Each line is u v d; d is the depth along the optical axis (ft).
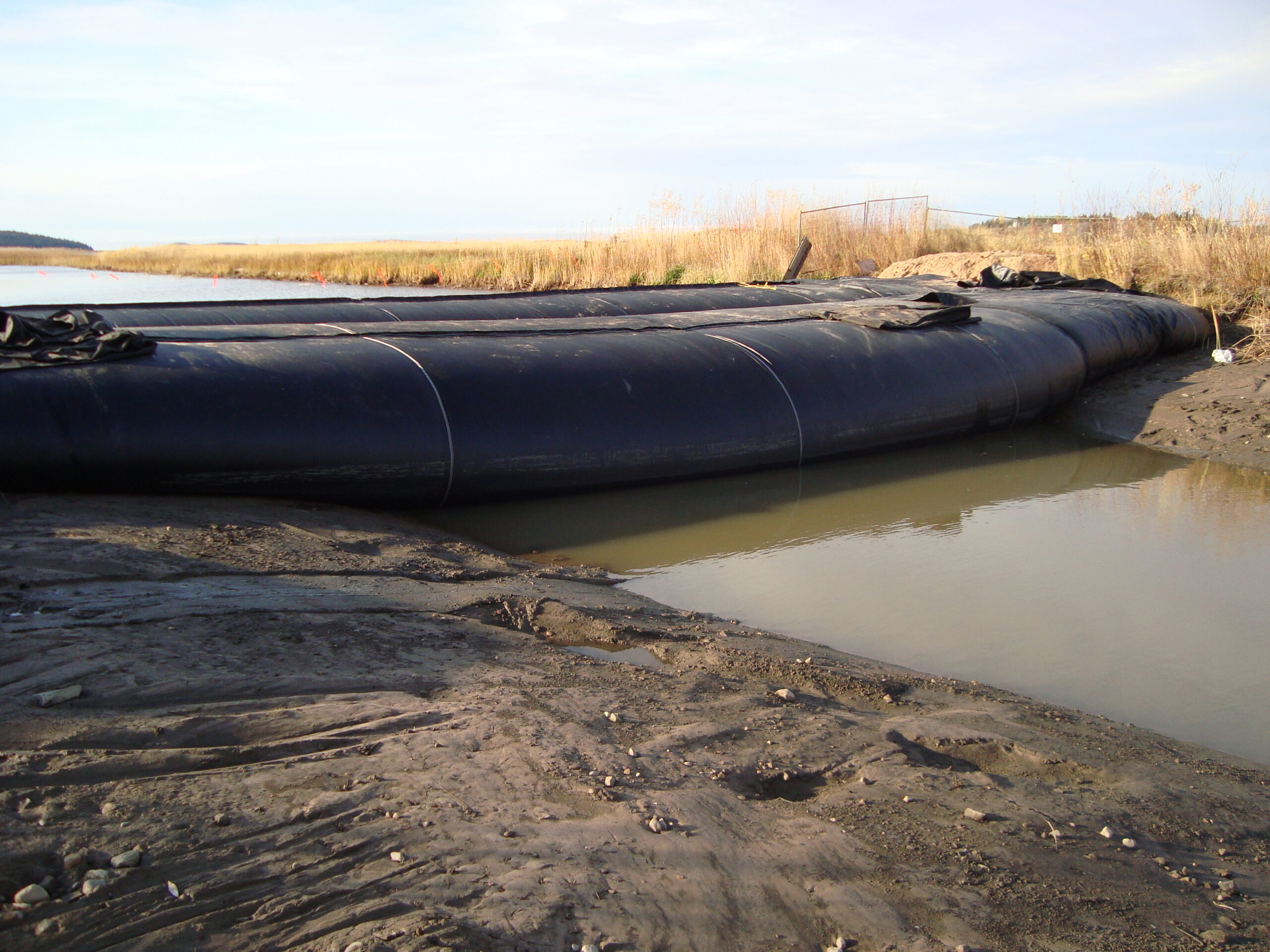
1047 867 9.30
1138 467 29.60
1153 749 12.56
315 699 11.52
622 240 83.71
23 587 13.74
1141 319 39.24
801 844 9.36
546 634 15.53
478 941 7.31
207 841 8.33
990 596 18.89
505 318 38.86
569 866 8.50
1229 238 45.50
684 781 10.46
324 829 8.70
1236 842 10.25
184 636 12.80
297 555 17.35
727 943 7.75
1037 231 70.13
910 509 25.23
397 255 160.04
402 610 15.30
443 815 9.12
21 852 7.86
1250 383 34.94
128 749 9.75
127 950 7.01
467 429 23.50
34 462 18.94
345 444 21.99
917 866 9.12
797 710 12.89
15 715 10.09
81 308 29.55
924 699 13.82
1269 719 13.96
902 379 30.89
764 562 20.97
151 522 18.15
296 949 7.09
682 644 15.35
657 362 27.50
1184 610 18.13
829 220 73.51
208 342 24.43
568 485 25.12
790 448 28.45
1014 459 30.60
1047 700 14.49
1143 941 8.23
